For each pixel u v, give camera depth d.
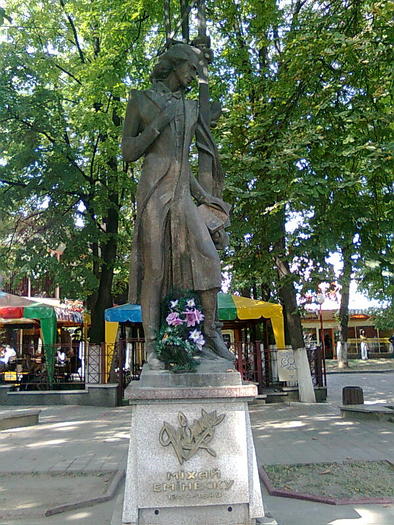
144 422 4.07
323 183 10.48
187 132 4.96
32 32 17.62
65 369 16.69
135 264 4.87
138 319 14.24
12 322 17.08
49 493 6.23
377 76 11.75
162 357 4.41
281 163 10.80
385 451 7.95
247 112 13.06
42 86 16.41
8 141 16.28
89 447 8.86
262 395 14.20
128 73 17.08
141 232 4.88
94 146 17.33
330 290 12.74
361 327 43.38
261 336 18.34
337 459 7.43
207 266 4.71
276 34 15.03
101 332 17.30
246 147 12.36
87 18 16.72
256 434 9.72
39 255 16.14
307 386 14.12
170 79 5.14
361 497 5.64
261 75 14.08
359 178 10.77
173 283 4.79
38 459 7.99
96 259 16.89
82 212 17.12
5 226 17.17
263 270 13.25
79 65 18.06
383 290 12.18
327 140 11.46
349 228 11.45
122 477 6.80
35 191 16.14
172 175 4.87
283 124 12.43
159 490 3.98
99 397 14.63
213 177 5.30
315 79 12.16
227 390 4.11
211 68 15.02
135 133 5.04
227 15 13.81
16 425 11.17
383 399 15.23
